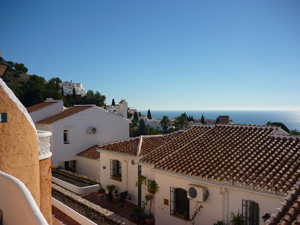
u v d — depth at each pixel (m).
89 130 28.06
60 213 14.06
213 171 11.12
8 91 7.14
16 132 7.24
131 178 17.33
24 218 4.60
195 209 11.67
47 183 9.26
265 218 9.02
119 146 19.70
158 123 119.69
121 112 33.66
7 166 6.96
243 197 10.02
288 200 7.22
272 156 11.17
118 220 12.30
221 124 16.80
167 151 15.26
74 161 28.67
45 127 27.30
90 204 14.73
